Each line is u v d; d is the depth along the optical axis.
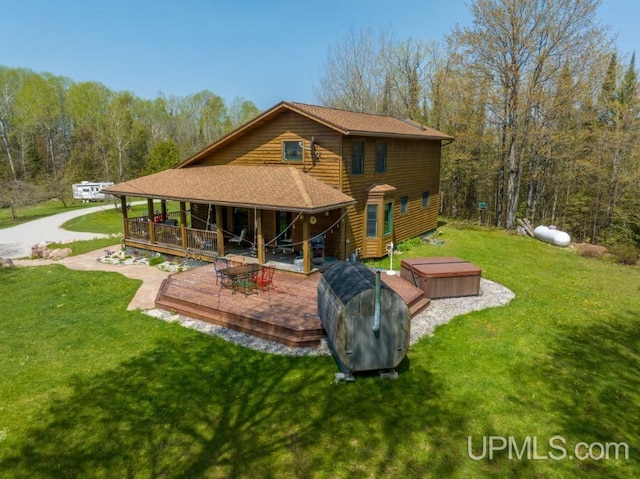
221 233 14.58
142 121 61.34
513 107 23.78
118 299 12.04
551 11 21.78
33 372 7.89
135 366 8.11
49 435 6.11
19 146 51.03
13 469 5.46
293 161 14.99
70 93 55.81
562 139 24.12
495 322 10.38
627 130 25.36
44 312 11.13
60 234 24.94
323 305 8.42
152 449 5.84
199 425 6.34
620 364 8.44
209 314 10.33
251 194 13.42
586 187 29.23
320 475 5.39
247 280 11.88
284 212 15.40
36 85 51.72
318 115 13.94
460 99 28.09
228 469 5.48
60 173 44.09
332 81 39.53
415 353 8.66
